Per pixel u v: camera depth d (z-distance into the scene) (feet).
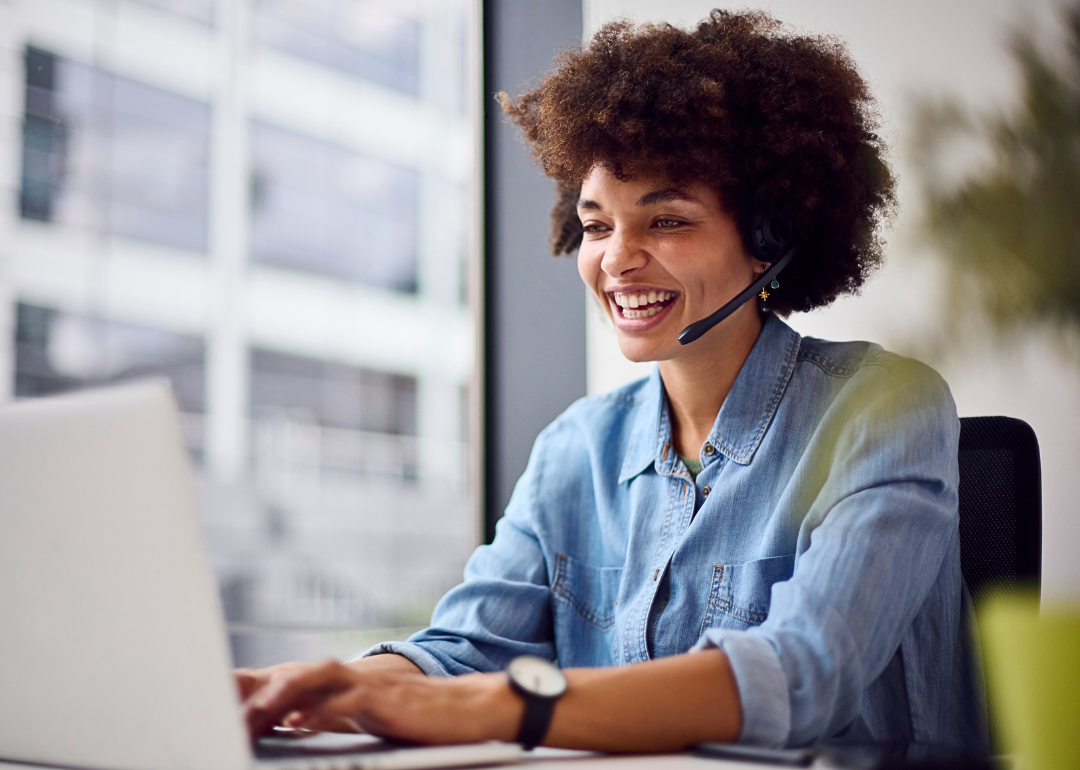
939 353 5.57
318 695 2.24
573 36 6.98
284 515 9.74
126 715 1.88
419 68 9.34
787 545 3.46
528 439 7.06
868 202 4.24
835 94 3.95
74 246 8.21
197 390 9.43
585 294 6.86
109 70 8.51
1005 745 1.98
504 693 2.20
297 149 9.89
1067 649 1.47
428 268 9.74
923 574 2.86
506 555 4.20
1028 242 5.42
